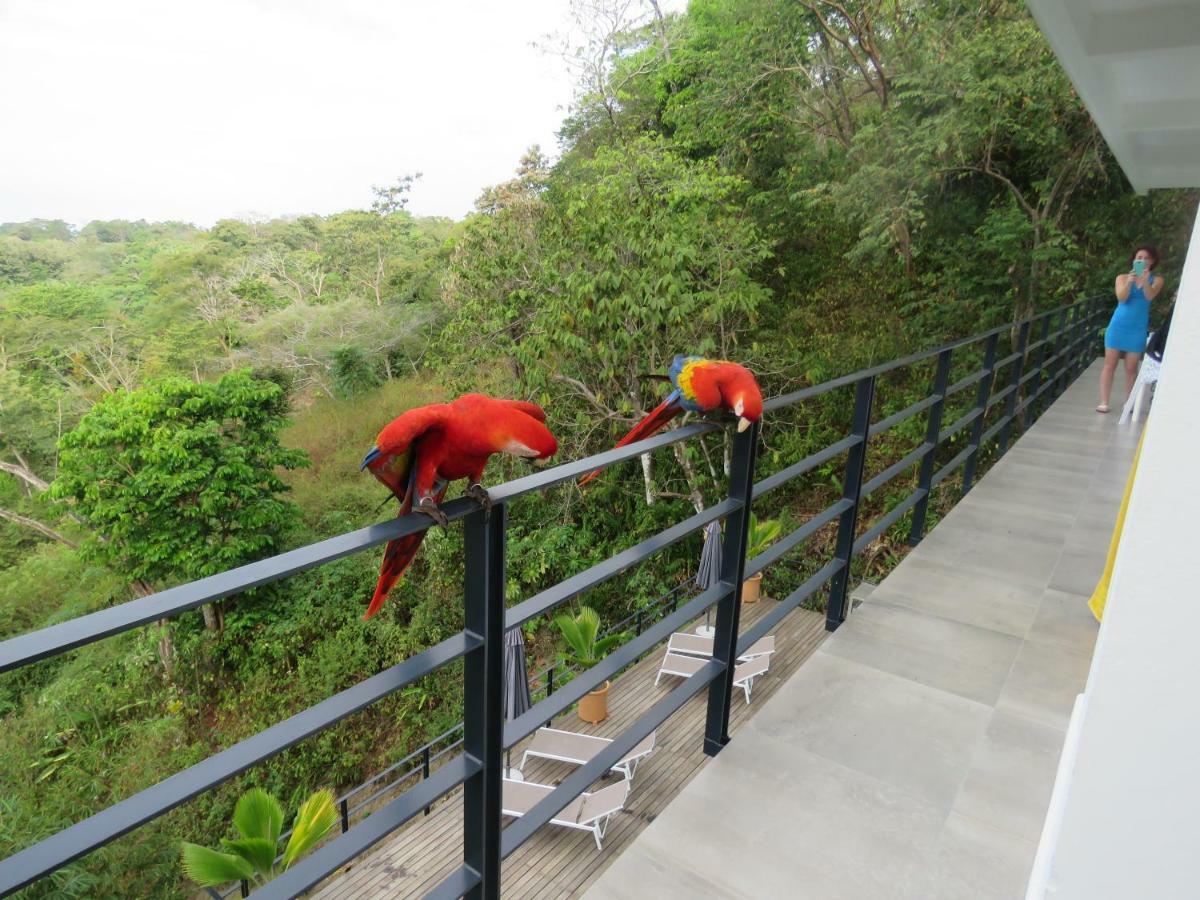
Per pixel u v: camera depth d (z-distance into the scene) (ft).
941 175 39.17
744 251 37.50
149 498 42.83
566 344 33.91
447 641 4.99
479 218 43.88
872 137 39.32
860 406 10.50
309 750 35.58
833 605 10.98
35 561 54.65
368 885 18.34
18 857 2.98
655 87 48.70
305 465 48.80
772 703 9.07
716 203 37.73
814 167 44.16
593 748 21.42
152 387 45.42
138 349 78.23
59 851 3.04
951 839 7.04
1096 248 41.73
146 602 3.25
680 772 21.29
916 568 12.72
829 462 41.04
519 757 22.53
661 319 32.94
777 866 6.70
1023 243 38.22
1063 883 2.17
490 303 39.42
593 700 23.99
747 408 7.17
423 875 18.61
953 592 11.87
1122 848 2.05
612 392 38.70
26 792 34.42
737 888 6.48
